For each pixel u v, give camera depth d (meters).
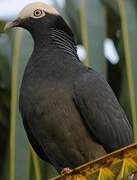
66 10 10.66
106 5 9.94
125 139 10.00
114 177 6.02
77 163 9.89
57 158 9.99
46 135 9.72
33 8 10.88
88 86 9.73
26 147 8.33
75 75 9.80
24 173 8.13
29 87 9.67
